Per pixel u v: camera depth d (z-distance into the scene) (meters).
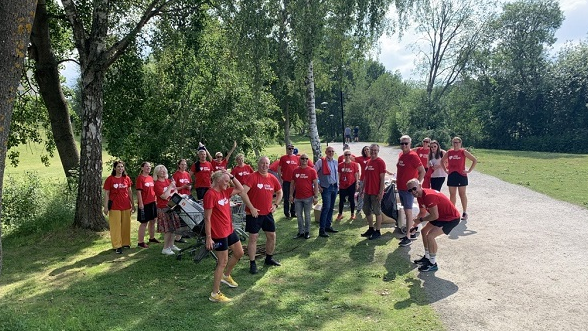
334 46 15.35
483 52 40.00
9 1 4.21
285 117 27.08
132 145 17.81
